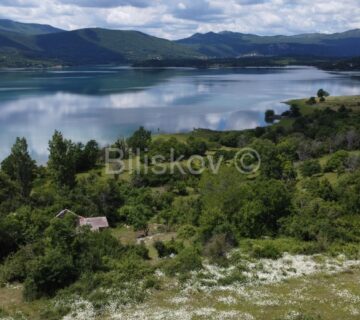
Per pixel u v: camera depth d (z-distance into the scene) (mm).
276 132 178875
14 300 42625
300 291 41562
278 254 51656
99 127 197125
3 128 188875
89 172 124812
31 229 60312
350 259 50562
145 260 53625
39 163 140250
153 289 42906
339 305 38406
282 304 38906
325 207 68000
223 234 55875
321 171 114000
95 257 49156
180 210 80812
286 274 45875
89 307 39250
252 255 51562
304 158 138000
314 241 57594
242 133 179250
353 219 64875
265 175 105375
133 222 78188
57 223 50250
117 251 55219
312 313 36969
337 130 167875
